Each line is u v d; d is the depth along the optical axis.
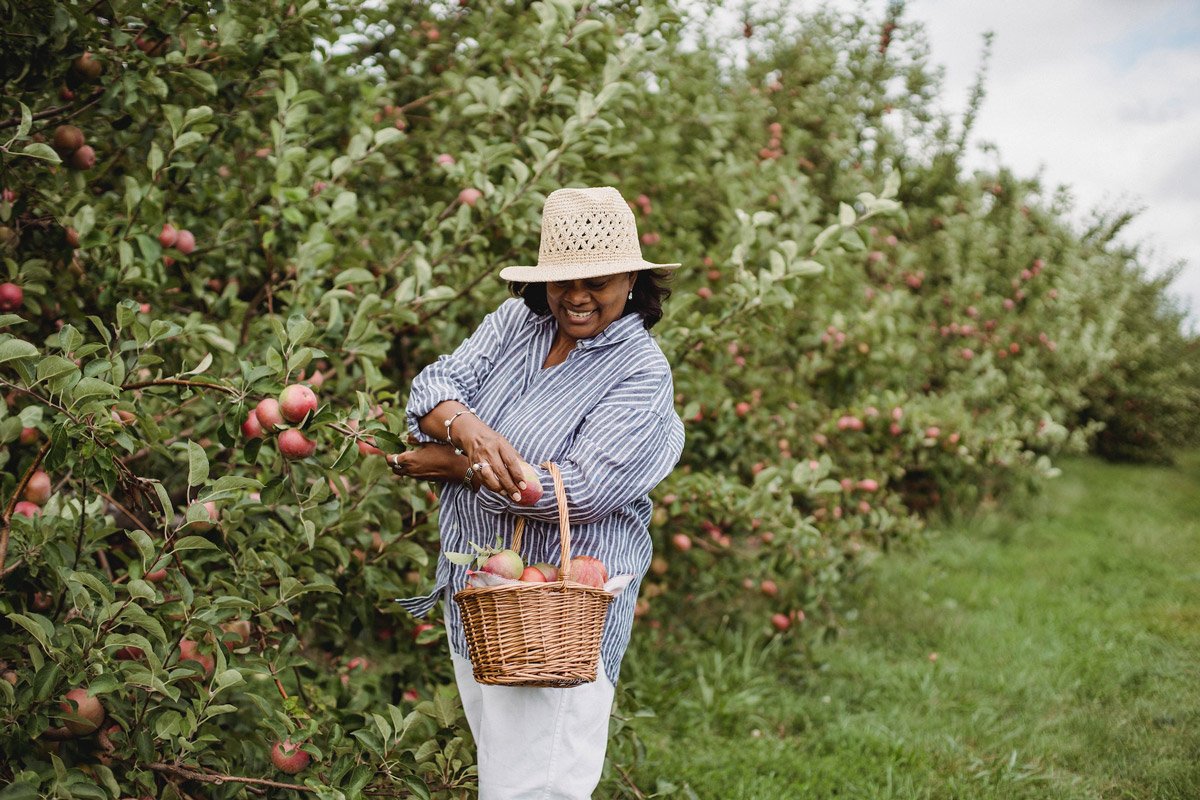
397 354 4.05
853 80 9.82
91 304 3.06
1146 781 3.50
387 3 4.63
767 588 4.66
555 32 3.88
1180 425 11.91
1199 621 5.35
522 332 2.23
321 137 3.99
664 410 2.09
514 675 1.83
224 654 2.29
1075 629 5.18
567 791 2.07
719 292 4.93
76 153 2.93
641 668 4.43
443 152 4.39
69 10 2.62
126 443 2.14
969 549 6.83
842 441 5.94
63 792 1.96
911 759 3.66
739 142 6.63
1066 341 9.35
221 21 3.19
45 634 2.01
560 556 2.05
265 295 3.65
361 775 2.31
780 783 3.52
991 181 10.06
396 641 3.21
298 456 2.23
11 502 2.19
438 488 3.05
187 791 2.43
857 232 3.55
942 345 8.73
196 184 3.42
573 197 2.08
